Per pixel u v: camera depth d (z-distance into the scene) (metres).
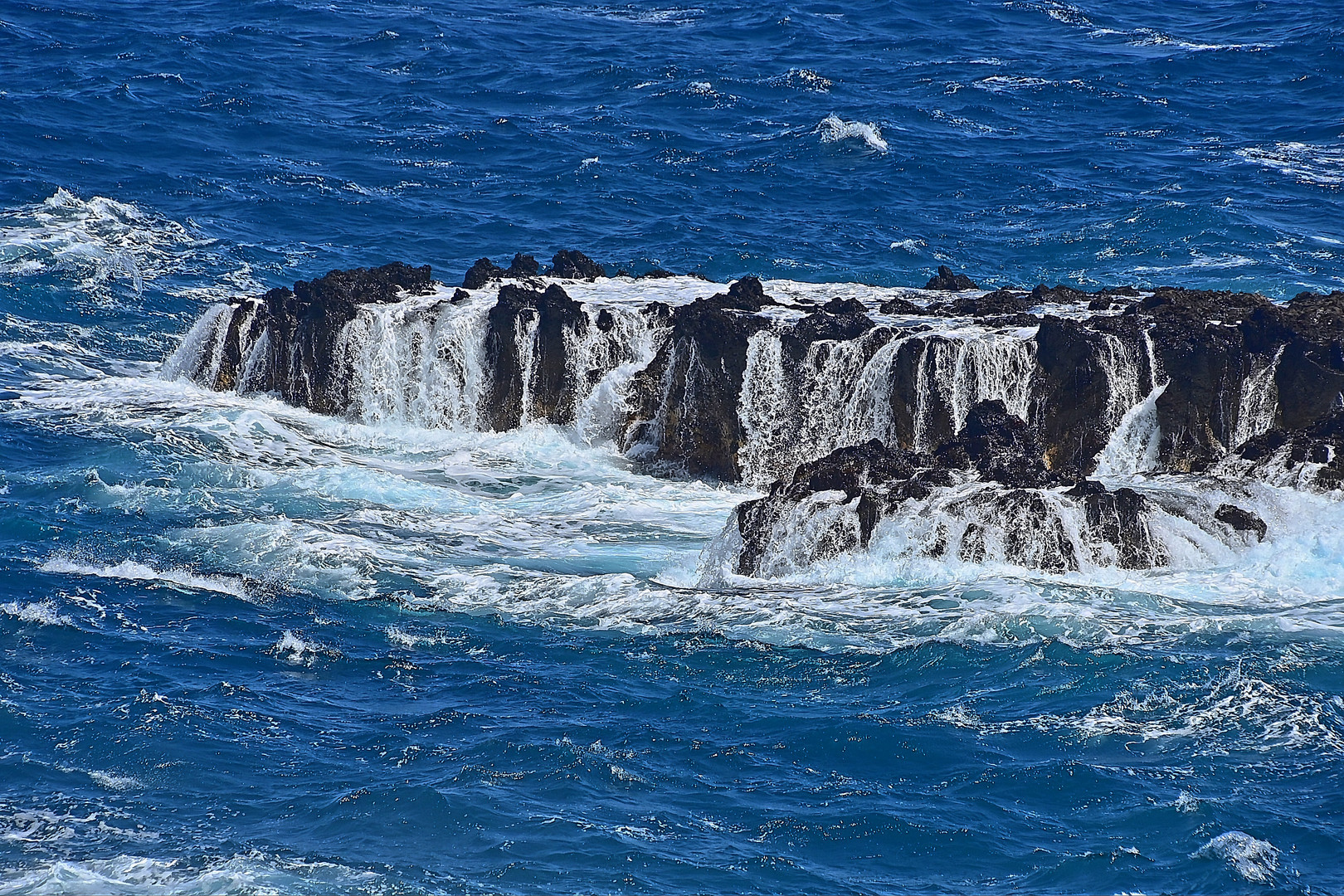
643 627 83.50
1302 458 95.19
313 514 98.69
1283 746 70.31
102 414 114.69
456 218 156.50
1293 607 83.12
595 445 113.38
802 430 109.00
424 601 86.81
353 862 63.78
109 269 141.75
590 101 193.12
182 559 91.38
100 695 76.12
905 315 114.12
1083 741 71.12
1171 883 62.00
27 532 94.12
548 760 70.56
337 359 117.75
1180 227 151.75
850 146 175.75
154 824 66.19
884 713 74.06
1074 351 104.56
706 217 156.62
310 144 176.00
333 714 75.12
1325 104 194.38
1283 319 104.12
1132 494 89.19
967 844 64.69
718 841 65.12
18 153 166.88
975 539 89.06
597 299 120.19
